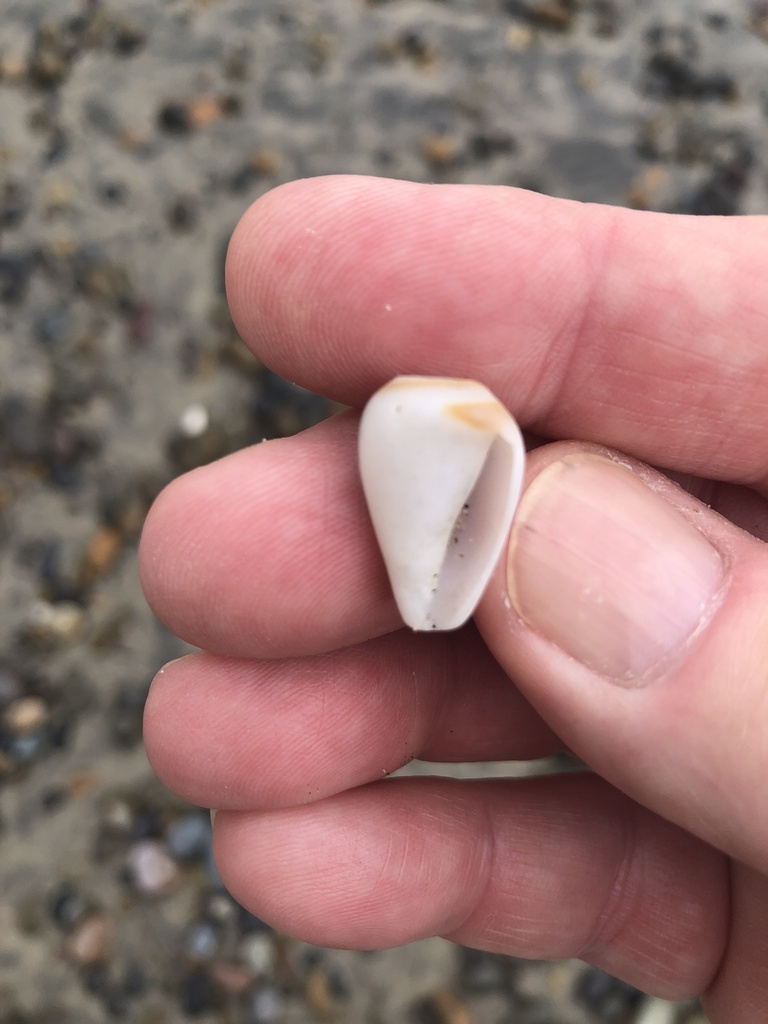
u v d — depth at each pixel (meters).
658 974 0.08
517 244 0.06
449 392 0.06
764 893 0.08
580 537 0.06
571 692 0.06
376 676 0.07
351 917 0.07
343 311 0.06
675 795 0.06
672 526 0.06
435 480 0.05
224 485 0.06
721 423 0.07
